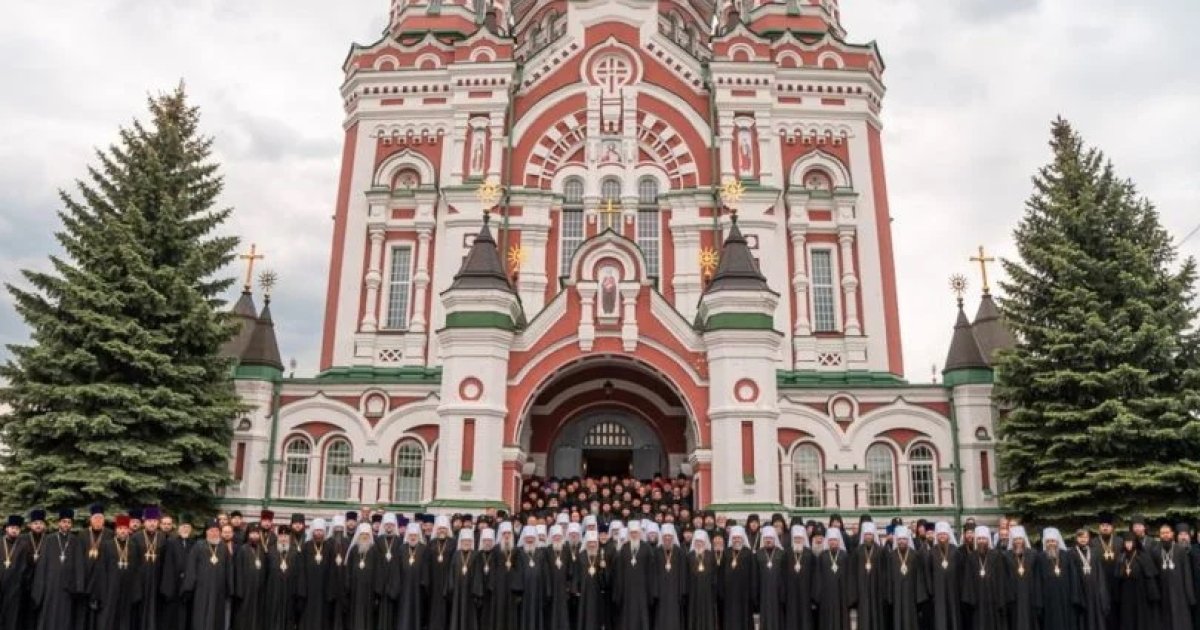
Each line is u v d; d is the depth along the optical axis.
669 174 37.56
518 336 27.78
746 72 38.12
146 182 28.25
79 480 23.98
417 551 18.38
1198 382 26.25
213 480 27.11
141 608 16.80
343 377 35.06
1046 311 28.16
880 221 37.84
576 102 38.19
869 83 39.12
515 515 26.14
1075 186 29.06
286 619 18.09
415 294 36.41
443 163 38.09
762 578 17.91
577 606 18.48
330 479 31.75
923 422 31.38
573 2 38.94
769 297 27.28
